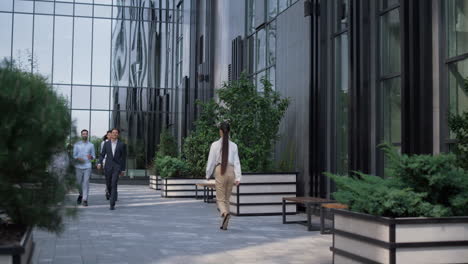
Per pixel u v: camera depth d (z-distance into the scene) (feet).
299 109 39.22
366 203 14.60
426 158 14.83
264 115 39.47
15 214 12.67
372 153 30.83
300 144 38.81
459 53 23.85
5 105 12.25
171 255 19.72
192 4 79.66
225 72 62.13
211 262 18.33
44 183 12.89
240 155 39.11
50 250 20.90
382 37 30.73
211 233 26.09
